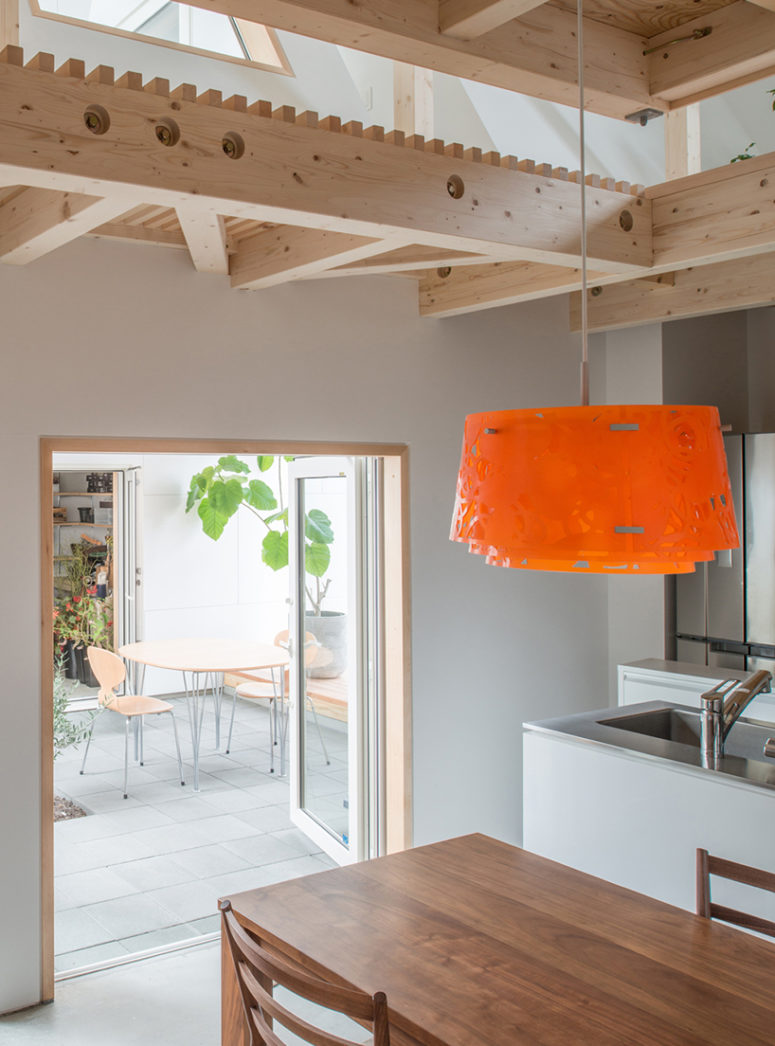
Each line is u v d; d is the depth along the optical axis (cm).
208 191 238
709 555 184
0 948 342
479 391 477
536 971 195
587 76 306
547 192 309
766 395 598
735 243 316
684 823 306
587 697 534
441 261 343
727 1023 175
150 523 817
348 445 429
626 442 169
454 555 469
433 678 461
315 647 509
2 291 340
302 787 529
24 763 347
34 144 213
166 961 381
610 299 492
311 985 166
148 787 614
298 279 400
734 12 303
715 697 316
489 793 482
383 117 502
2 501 342
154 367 374
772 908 286
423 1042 173
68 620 890
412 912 225
